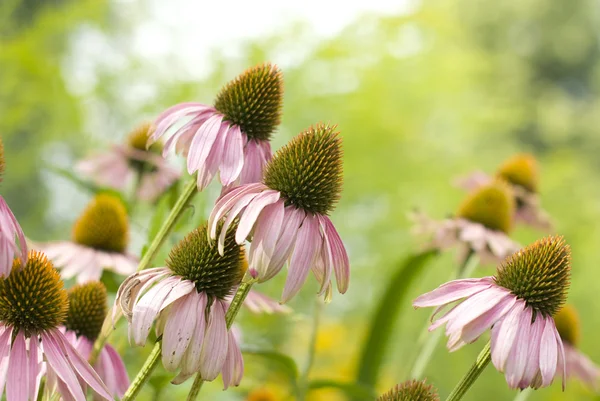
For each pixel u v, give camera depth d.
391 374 1.96
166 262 0.87
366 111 2.85
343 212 2.81
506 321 0.85
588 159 5.99
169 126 0.91
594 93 7.73
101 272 1.08
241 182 0.91
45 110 2.50
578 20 7.52
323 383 1.09
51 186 2.48
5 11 2.72
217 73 2.47
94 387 0.84
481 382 2.27
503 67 6.12
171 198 1.12
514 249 1.25
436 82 3.23
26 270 0.85
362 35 3.02
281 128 2.69
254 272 0.84
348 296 2.66
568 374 1.25
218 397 1.24
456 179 1.57
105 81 2.50
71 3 2.79
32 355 0.84
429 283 2.76
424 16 3.29
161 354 0.85
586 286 2.75
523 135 5.99
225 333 0.85
